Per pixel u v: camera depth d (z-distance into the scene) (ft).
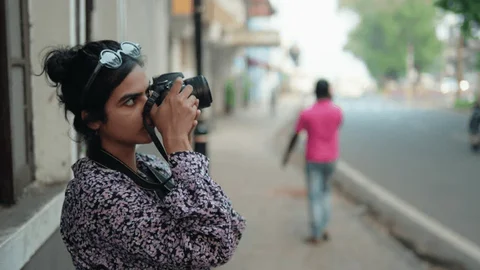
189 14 47.19
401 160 44.16
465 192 30.19
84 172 5.26
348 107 140.15
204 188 5.08
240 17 96.84
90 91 5.12
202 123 20.25
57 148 11.62
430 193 30.01
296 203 26.25
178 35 48.11
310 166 19.74
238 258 17.99
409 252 19.36
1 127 9.23
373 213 25.11
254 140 56.13
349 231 21.88
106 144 5.50
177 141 5.24
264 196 27.73
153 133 5.36
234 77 98.78
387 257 18.70
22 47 10.87
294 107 124.36
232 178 32.96
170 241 4.95
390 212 25.18
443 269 17.67
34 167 11.46
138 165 6.10
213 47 77.51
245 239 20.15
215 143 52.47
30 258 8.62
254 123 78.07
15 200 9.52
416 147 53.88
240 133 63.36
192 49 60.23
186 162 5.15
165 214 5.07
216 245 5.01
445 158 45.29
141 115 5.33
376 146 54.85
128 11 21.36
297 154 46.24
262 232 21.13
